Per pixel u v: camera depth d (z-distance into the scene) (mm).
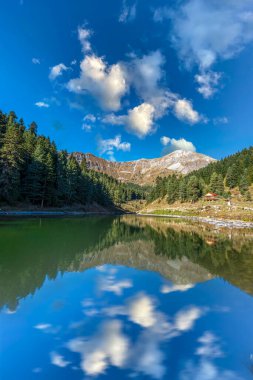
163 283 10305
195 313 7484
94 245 19188
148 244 21375
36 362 5059
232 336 6234
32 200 61688
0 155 49844
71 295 8641
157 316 7234
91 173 117062
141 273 11766
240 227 39875
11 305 7676
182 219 62844
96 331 6285
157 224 46000
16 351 5398
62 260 13484
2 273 10734
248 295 9047
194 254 16922
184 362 5156
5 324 6527
